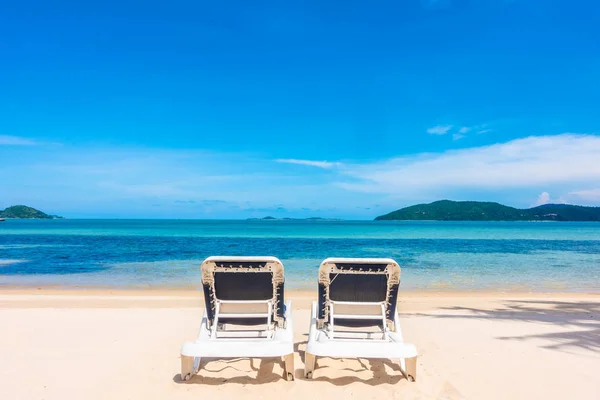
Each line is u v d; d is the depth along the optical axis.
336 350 3.77
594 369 4.31
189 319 6.71
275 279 4.04
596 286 12.74
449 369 4.28
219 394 3.59
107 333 5.69
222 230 60.91
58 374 4.05
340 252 23.62
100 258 19.67
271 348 3.70
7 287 12.09
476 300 9.78
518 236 46.03
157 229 63.94
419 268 16.86
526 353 4.87
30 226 81.25
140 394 3.59
